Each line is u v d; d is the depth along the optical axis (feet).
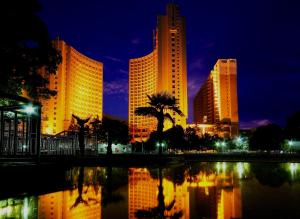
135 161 148.25
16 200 40.70
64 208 34.71
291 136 359.05
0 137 66.90
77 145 203.72
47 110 561.84
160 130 156.56
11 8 59.77
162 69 617.62
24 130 81.25
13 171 50.75
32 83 71.15
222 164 159.22
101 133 273.13
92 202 38.96
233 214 31.07
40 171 56.65
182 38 626.64
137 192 48.75
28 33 63.62
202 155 245.86
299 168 119.24
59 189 53.16
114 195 45.44
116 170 106.22
